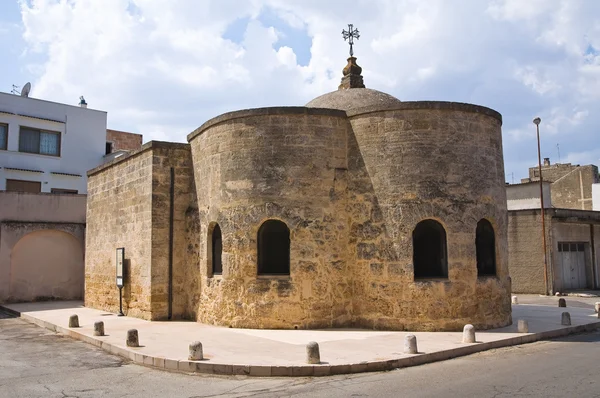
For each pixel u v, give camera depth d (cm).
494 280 1421
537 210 2758
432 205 1362
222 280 1454
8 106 3016
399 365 1006
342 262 1435
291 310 1380
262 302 1390
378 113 1431
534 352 1150
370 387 853
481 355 1119
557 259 2769
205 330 1380
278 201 1413
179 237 1673
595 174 3938
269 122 1445
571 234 2889
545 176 4697
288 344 1170
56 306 2167
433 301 1339
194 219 1631
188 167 1708
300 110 1442
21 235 2395
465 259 1366
